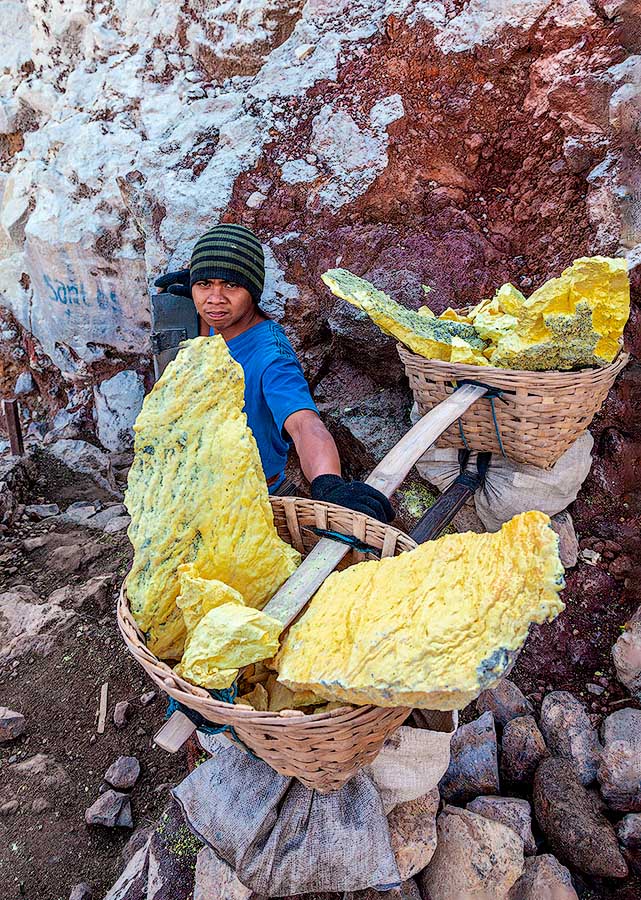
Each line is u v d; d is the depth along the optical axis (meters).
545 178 2.36
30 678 2.22
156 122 3.10
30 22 3.89
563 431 1.72
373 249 2.56
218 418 1.09
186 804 1.31
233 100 2.89
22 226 3.74
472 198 2.53
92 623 2.42
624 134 2.16
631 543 1.97
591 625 1.87
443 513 1.70
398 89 2.57
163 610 1.05
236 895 1.26
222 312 1.68
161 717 2.07
